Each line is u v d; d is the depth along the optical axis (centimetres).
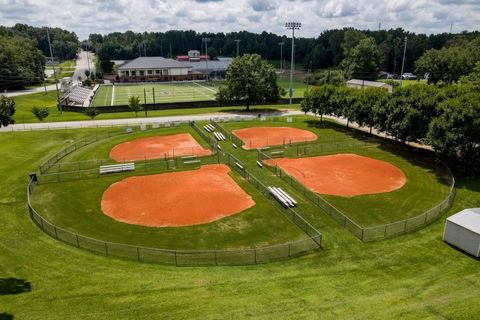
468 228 2839
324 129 7200
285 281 2494
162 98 12112
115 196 4081
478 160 4362
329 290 2373
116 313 2136
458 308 2164
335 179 4484
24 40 17088
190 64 18900
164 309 2167
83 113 9538
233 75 9181
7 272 2628
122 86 15650
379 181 4400
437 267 2686
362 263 2764
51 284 2467
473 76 6819
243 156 5472
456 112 4359
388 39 18962
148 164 5097
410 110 5075
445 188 4156
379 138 6350
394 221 3434
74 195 4112
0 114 5291
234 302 2230
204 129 7250
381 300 2252
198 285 2438
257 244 3067
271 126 7506
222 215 3588
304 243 3056
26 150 5831
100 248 2983
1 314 2139
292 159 5281
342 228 3325
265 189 4166
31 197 4056
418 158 5212
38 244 3055
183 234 3247
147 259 2820
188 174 4725
